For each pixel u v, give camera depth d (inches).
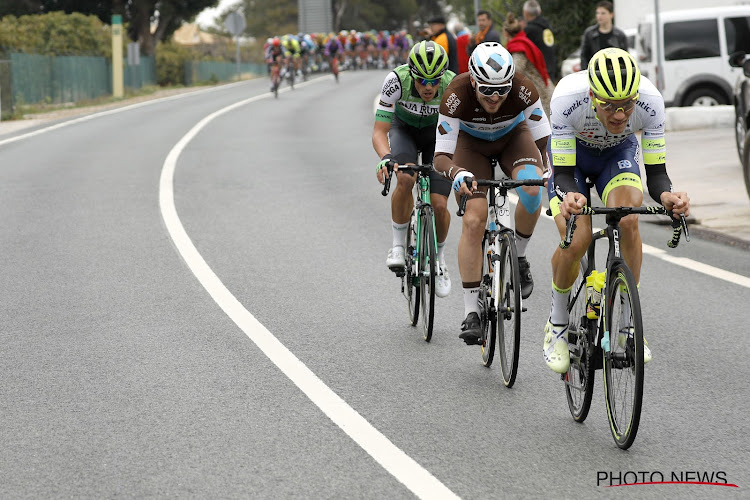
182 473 279.4
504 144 399.9
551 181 340.2
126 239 642.8
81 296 498.9
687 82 1293.1
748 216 673.0
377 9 6993.1
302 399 344.2
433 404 339.3
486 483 270.7
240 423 320.2
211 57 3850.9
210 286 516.7
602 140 333.1
